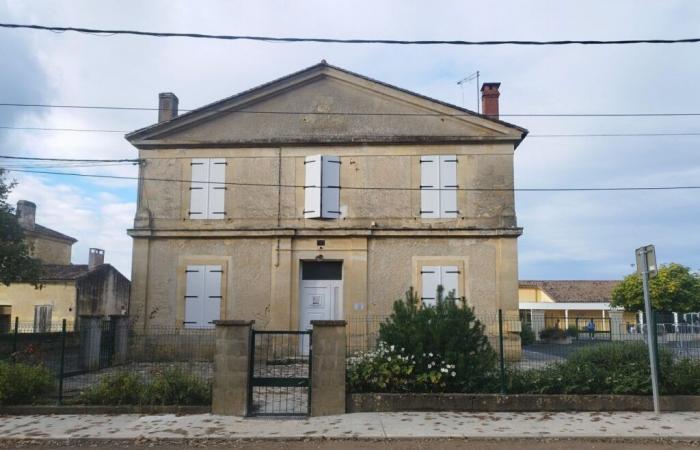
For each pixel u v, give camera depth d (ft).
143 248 60.08
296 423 32.19
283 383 34.68
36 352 43.68
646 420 32.73
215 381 34.30
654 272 34.37
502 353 36.58
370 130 60.95
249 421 32.65
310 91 61.77
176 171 61.21
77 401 35.42
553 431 30.37
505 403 34.99
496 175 59.62
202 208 60.54
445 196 59.67
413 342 36.65
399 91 60.70
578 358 37.99
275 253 59.52
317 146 60.85
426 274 58.59
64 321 36.47
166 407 34.65
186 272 59.72
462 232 58.59
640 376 36.11
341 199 60.03
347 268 58.90
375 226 59.26
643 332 40.68
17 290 98.17
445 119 60.75
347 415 33.96
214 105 61.05
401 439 29.25
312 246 59.52
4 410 34.40
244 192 60.64
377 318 57.52
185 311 59.26
